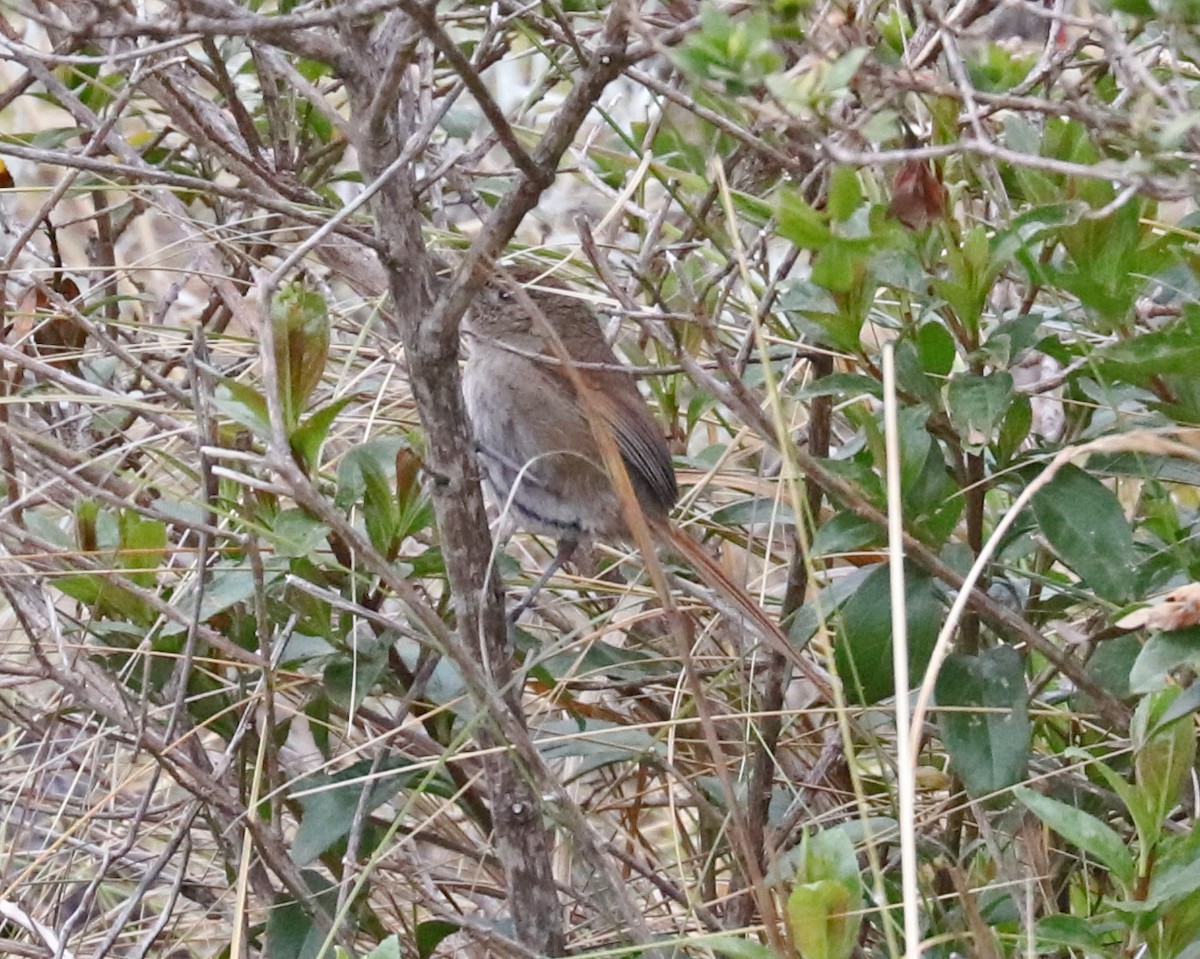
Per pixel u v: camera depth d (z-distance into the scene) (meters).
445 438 5.22
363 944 6.57
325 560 5.91
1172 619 4.52
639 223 8.20
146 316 9.32
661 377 7.76
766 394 7.29
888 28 5.63
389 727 6.42
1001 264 5.31
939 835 6.52
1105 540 5.23
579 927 6.58
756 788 6.29
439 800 7.05
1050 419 7.54
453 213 9.95
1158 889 4.25
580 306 7.31
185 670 5.47
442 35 4.05
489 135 8.15
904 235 5.00
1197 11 3.96
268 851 5.51
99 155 7.06
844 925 4.03
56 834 6.71
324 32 5.43
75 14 5.44
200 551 5.43
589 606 7.84
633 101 10.12
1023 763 5.32
